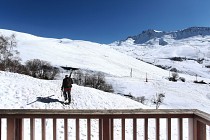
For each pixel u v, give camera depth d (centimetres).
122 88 11431
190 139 443
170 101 10181
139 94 10881
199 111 426
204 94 11662
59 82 3416
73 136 1318
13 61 8112
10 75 3200
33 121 441
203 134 428
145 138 439
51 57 17675
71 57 19138
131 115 437
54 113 431
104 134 431
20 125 455
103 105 2538
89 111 433
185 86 12425
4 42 8144
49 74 10206
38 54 17700
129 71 18438
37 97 2338
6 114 431
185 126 1620
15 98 2202
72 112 432
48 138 1209
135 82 12325
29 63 10025
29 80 3084
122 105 2741
